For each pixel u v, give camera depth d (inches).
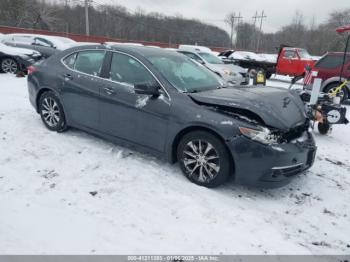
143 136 163.2
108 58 177.8
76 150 180.7
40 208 125.6
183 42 2913.4
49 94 203.2
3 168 155.9
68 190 139.6
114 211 126.6
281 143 137.6
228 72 425.7
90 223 118.4
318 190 156.9
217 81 183.5
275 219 129.6
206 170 146.1
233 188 150.9
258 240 115.4
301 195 150.9
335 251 113.5
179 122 147.9
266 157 132.8
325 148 223.8
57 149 180.7
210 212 129.7
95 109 179.9
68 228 114.8
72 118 194.1
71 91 189.2
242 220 126.3
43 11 2124.8
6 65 470.0
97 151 180.2
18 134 200.7
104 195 137.4
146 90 151.2
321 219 132.5
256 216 130.0
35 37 616.4
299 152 140.5
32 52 484.4
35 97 211.2
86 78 183.0
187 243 111.2
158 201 135.3
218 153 140.5
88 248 105.7
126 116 166.6
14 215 120.1
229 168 142.1
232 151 136.1
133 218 123.0
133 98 162.2
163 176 156.1
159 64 166.6
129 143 170.7
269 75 690.8
